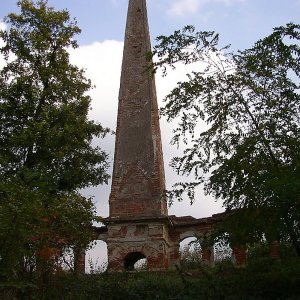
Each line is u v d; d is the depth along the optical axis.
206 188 12.62
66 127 21.67
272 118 12.38
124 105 25.78
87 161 23.67
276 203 10.89
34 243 11.42
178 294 12.96
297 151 11.70
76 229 13.72
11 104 22.80
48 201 13.19
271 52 12.42
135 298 13.12
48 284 11.96
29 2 23.75
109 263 18.30
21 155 22.00
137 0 28.28
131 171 24.23
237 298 11.96
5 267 10.45
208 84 12.95
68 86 23.62
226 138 12.78
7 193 11.38
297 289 11.90
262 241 12.06
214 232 12.62
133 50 26.88
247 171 11.84
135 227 22.77
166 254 22.92
